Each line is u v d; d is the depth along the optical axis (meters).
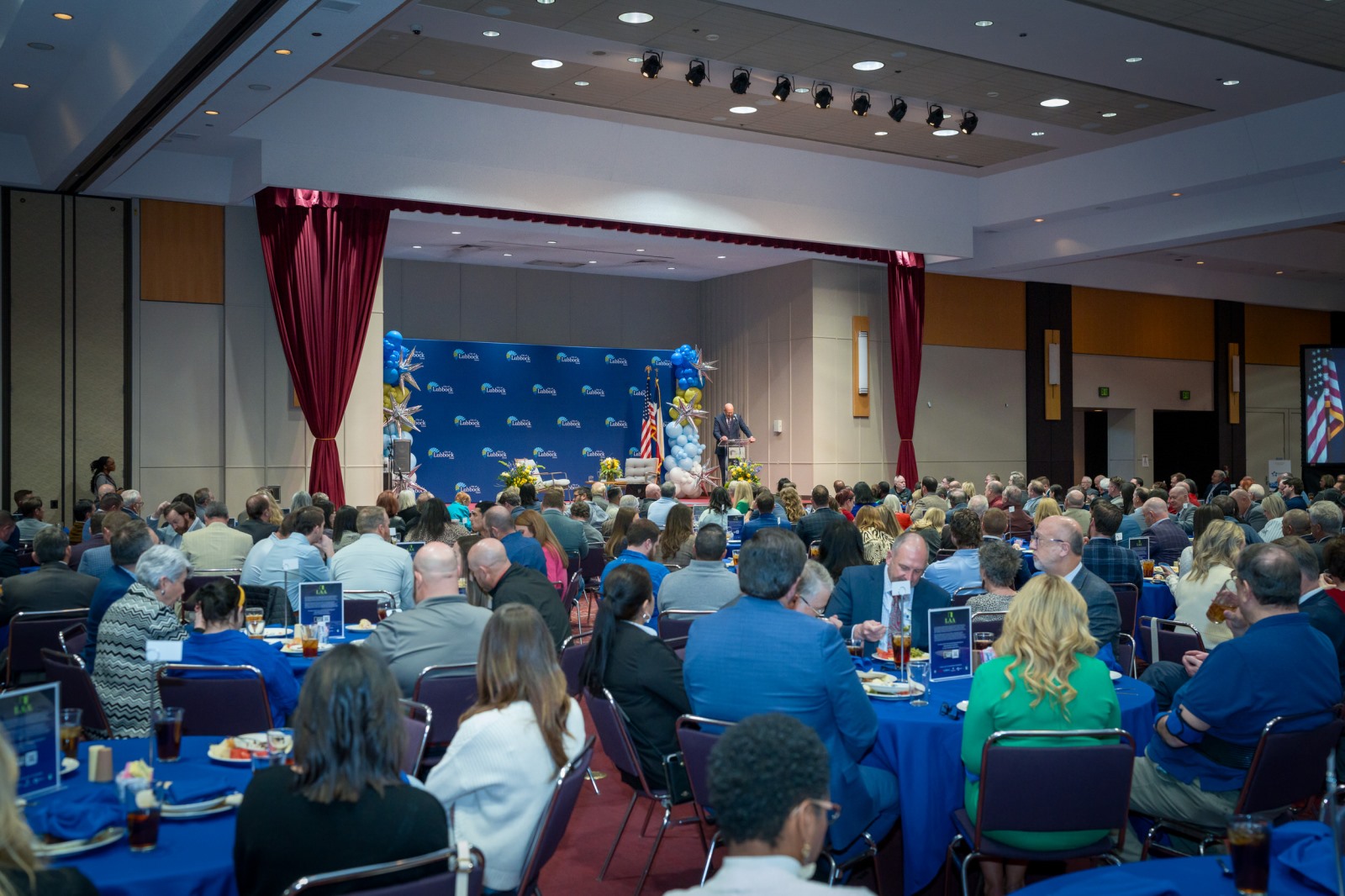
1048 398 22.28
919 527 9.16
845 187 17.19
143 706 4.21
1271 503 9.77
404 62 12.49
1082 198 17.08
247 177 13.43
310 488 14.09
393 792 2.37
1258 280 25.34
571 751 3.19
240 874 2.34
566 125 14.74
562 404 19.98
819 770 1.77
